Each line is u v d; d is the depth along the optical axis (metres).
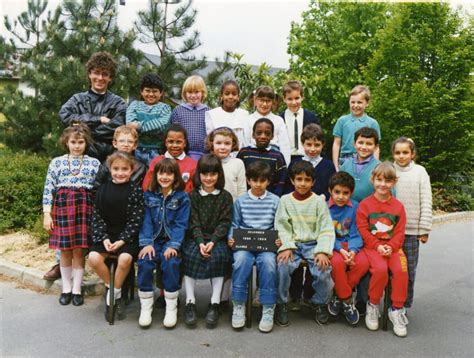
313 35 16.91
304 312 3.84
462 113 9.82
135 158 4.11
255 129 4.07
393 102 9.95
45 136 8.01
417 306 4.09
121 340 3.21
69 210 3.85
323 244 3.55
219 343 3.19
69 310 3.75
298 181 3.70
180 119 4.48
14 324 3.46
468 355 3.10
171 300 3.47
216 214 3.70
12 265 4.67
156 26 8.93
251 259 3.49
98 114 4.36
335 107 15.98
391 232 3.60
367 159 3.98
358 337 3.35
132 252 3.55
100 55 4.33
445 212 9.88
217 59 9.39
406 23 10.54
